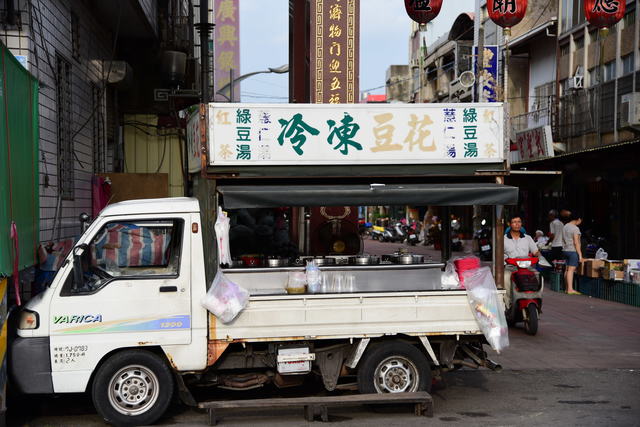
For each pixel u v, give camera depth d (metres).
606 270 13.70
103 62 12.62
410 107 6.59
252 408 5.85
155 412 5.77
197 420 6.06
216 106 6.35
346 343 6.28
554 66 24.36
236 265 6.61
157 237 5.98
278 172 6.43
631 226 17.36
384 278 6.30
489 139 6.67
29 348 5.62
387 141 6.55
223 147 6.35
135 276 5.84
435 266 6.38
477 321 6.26
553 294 14.73
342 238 10.34
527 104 26.72
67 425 5.91
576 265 14.62
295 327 6.02
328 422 5.97
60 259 6.75
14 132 5.63
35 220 6.57
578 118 21.28
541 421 5.92
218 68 22.16
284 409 6.41
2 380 5.33
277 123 6.42
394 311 6.16
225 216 6.11
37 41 8.16
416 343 6.41
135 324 5.79
